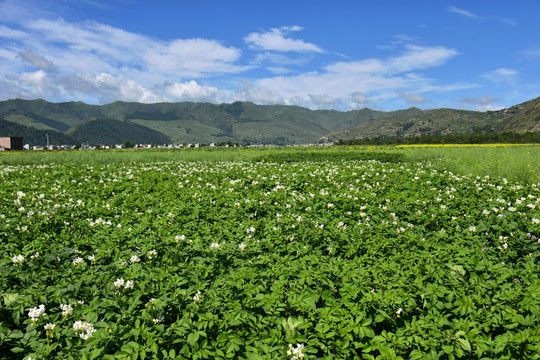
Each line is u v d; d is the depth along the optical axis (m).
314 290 4.19
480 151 28.39
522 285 4.27
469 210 8.72
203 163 25.39
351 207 9.29
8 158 30.41
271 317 3.70
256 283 4.36
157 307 3.74
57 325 3.69
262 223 7.57
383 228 7.02
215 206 9.55
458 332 3.30
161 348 3.29
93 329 3.42
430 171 18.25
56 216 7.70
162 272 4.60
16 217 7.78
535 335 3.09
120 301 3.90
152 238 6.15
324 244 5.94
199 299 3.89
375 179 14.90
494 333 3.71
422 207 9.42
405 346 3.34
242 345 3.43
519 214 7.99
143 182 14.22
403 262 5.07
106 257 5.46
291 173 16.69
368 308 3.82
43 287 4.26
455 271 4.64
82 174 17.41
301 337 3.32
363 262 5.18
